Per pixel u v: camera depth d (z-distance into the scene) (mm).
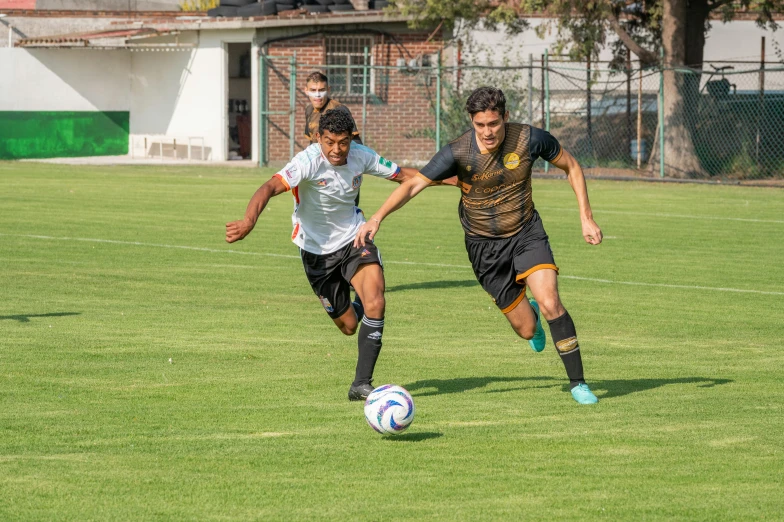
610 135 93062
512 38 100562
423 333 25438
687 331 26016
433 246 42188
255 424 16438
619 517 12188
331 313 20328
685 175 82062
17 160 93562
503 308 19375
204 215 51125
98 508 12328
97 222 47312
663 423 16719
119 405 17625
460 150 18422
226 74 93500
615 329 26281
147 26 101250
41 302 28359
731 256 40156
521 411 17562
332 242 19312
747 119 86875
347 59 94312
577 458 14641
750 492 13141
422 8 83812
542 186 74625
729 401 18453
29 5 114062
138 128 101938
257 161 92500
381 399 15531
